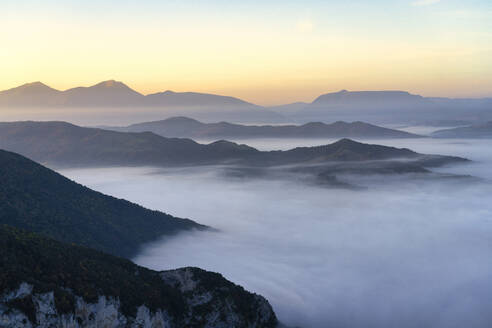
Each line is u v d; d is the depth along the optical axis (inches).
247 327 3917.3
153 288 3545.8
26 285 2578.7
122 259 4023.1
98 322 2817.4
